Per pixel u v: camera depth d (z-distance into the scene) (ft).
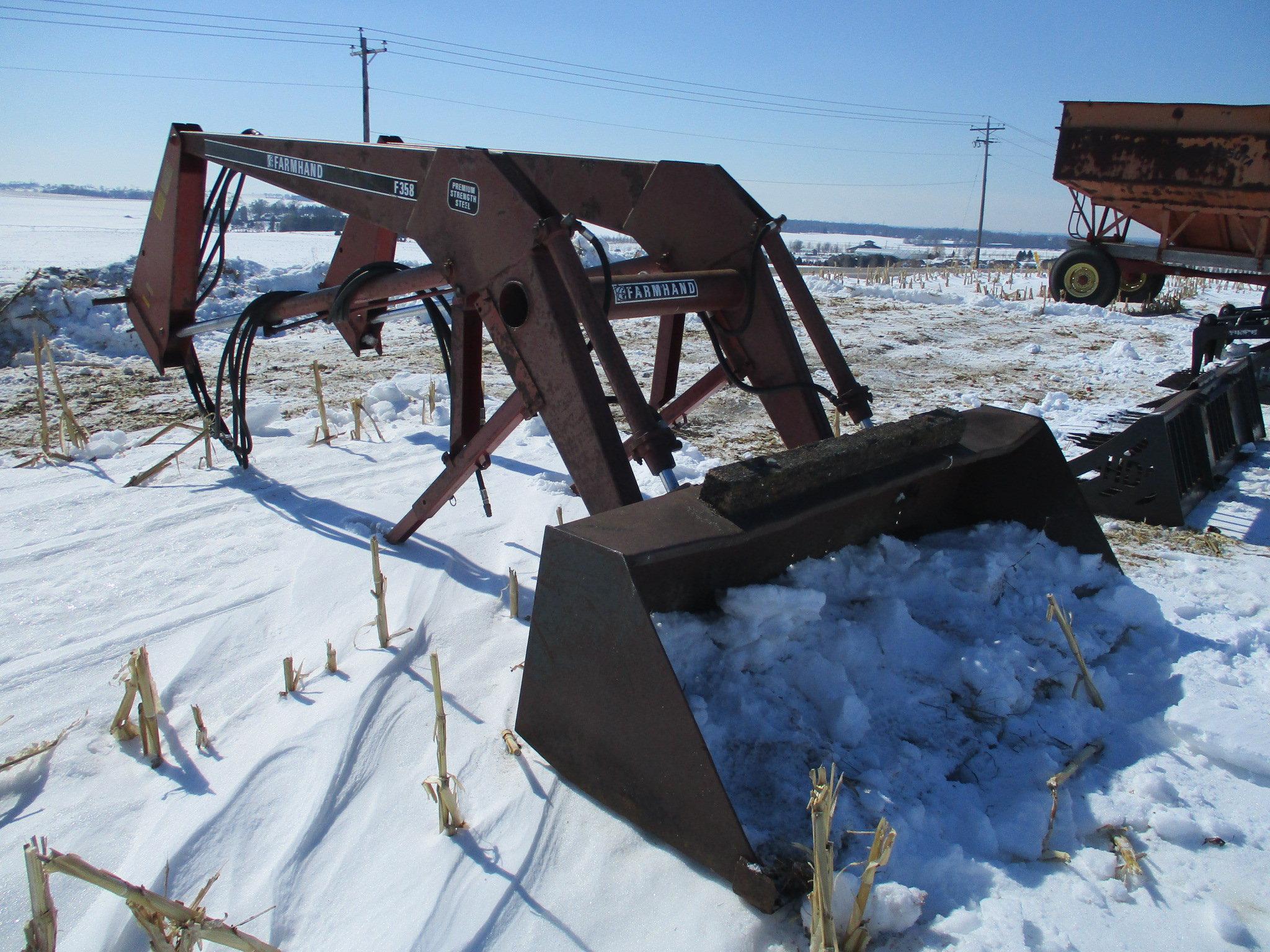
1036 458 11.30
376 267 13.42
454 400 12.52
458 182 11.11
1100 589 11.24
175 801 8.21
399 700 9.78
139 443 19.48
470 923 6.82
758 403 24.80
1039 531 11.46
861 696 8.93
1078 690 9.59
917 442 9.71
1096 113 44.21
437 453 19.02
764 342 11.78
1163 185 42.98
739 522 7.96
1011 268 93.35
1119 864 7.45
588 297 9.62
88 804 8.20
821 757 8.05
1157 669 10.28
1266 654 10.75
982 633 10.00
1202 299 56.34
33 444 19.61
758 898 6.81
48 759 8.84
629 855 7.52
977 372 31.37
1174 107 41.83
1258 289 62.95
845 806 7.54
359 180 13.16
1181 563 13.97
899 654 9.47
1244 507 16.88
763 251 11.60
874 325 41.68
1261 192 40.04
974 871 7.24
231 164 15.97
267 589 12.53
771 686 8.61
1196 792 8.36
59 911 6.99
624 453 9.88
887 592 10.19
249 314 16.21
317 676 10.27
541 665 8.32
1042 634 10.20
